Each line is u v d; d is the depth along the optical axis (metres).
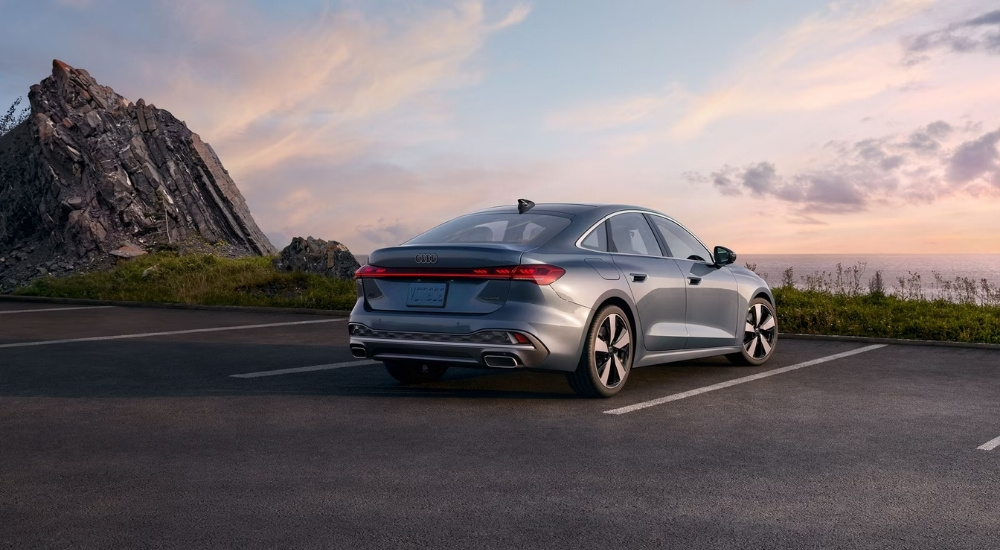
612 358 6.00
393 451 4.38
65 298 16.97
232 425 5.02
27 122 29.02
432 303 5.70
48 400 5.88
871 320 10.95
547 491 3.66
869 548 2.98
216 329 11.29
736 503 3.50
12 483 3.79
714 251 7.23
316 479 3.84
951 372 7.35
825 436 4.77
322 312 13.92
